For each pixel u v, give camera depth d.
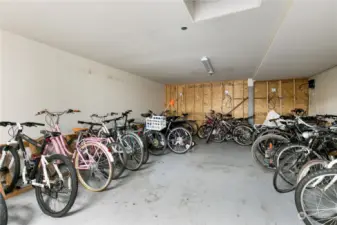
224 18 1.91
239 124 5.07
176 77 5.50
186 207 1.95
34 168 1.95
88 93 3.52
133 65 4.00
